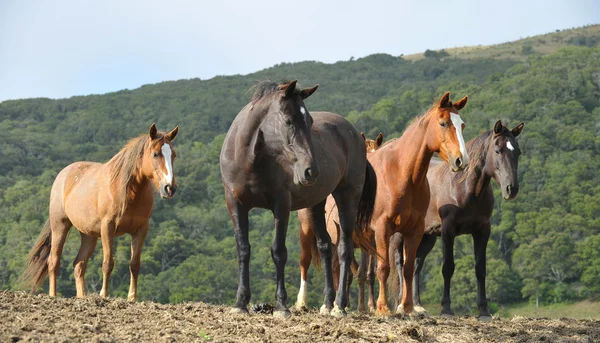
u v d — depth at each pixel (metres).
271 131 8.04
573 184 58.50
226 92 121.19
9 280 41.44
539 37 168.12
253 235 50.94
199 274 43.31
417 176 9.55
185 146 78.94
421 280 51.38
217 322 7.64
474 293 46.88
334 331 7.54
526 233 53.34
